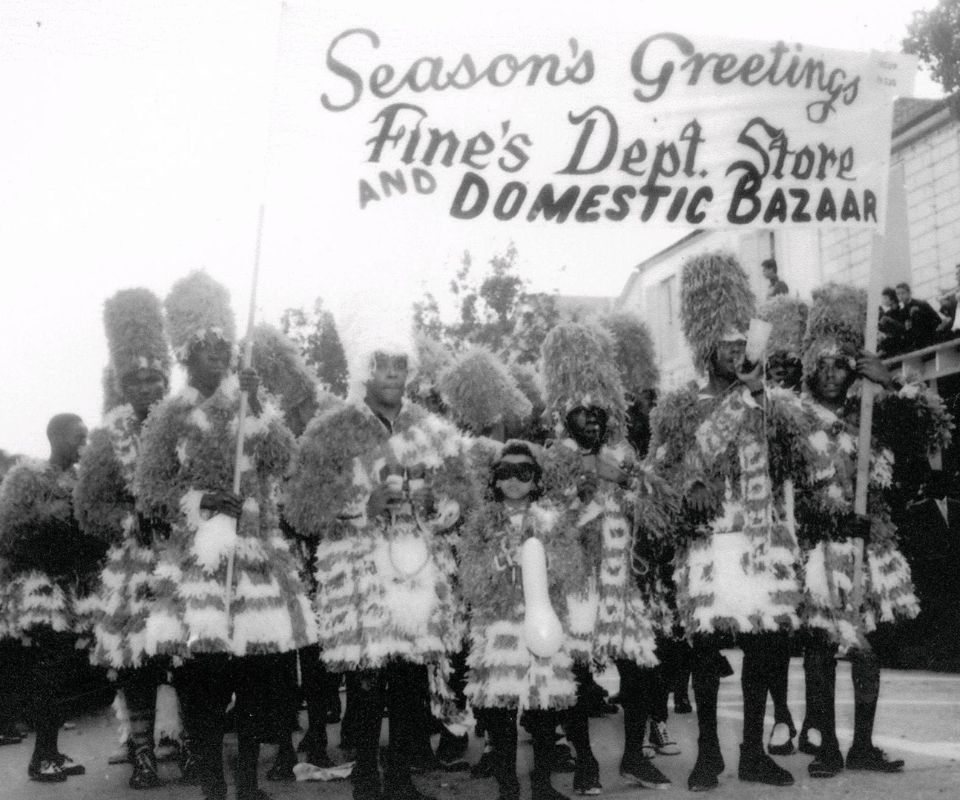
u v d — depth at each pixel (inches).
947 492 387.9
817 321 234.7
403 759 194.5
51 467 263.3
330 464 197.6
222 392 204.5
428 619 194.7
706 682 206.1
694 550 211.0
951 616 373.7
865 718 213.9
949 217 588.7
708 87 221.0
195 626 187.9
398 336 203.6
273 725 198.5
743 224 224.2
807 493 217.5
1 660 285.0
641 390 266.5
